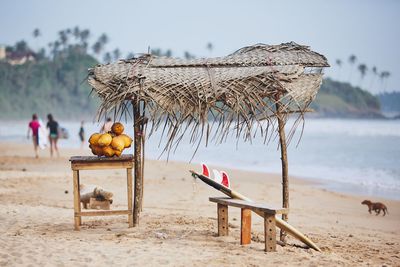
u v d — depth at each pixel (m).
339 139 53.44
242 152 39.28
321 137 56.78
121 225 10.48
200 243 9.03
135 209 10.11
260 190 19.70
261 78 9.09
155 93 9.12
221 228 9.52
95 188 12.24
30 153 34.28
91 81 9.48
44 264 7.75
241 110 8.98
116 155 9.80
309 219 14.15
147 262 7.87
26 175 20.50
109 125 23.83
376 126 82.56
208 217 12.16
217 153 38.53
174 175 24.17
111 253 8.31
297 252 8.66
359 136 57.34
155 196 17.17
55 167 25.64
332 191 20.92
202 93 9.04
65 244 8.84
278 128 9.22
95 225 10.52
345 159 34.31
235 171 27.27
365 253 9.42
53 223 10.87
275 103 9.03
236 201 9.15
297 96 8.94
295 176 25.83
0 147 40.00
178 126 9.02
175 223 10.77
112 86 9.38
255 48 10.12
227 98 9.02
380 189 21.86
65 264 7.76
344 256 8.89
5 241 9.03
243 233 8.93
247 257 8.16
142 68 9.57
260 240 9.46
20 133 71.62
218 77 9.31
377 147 43.09
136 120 9.70
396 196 19.92
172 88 9.15
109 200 12.21
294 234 9.14
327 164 31.48
